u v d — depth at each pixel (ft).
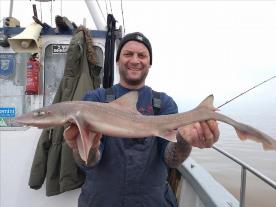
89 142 2.26
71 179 3.47
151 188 2.60
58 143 3.52
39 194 3.89
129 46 2.84
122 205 2.55
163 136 2.31
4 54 4.05
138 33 2.92
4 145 3.96
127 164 2.57
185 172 3.68
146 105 2.79
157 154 2.68
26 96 4.04
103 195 2.57
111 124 2.30
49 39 4.02
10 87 4.06
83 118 2.26
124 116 2.34
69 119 2.25
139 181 2.57
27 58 4.05
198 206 3.44
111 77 3.92
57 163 3.54
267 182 2.08
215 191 3.03
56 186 3.55
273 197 3.71
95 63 3.76
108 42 3.92
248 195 3.71
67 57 3.59
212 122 2.18
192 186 3.47
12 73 4.06
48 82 4.05
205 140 2.21
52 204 3.87
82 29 3.73
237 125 2.13
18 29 3.96
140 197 2.57
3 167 3.95
